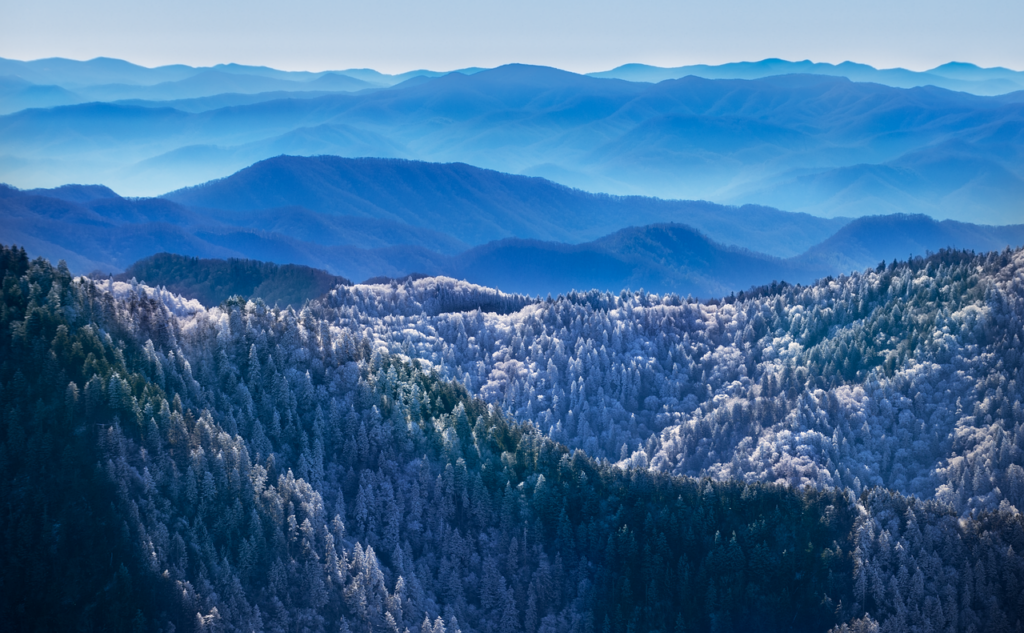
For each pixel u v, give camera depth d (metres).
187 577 165.12
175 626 158.12
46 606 153.38
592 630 189.38
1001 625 180.50
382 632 177.25
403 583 184.38
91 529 159.38
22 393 171.75
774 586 189.75
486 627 191.12
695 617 188.00
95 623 153.38
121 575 156.62
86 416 173.12
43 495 160.12
